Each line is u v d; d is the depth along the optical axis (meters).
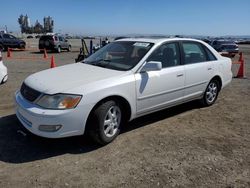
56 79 4.36
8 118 5.45
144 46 5.16
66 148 4.30
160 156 4.11
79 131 4.07
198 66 5.89
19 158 3.97
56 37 27.89
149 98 4.91
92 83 4.18
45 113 3.88
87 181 3.45
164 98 5.22
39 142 4.46
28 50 30.25
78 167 3.76
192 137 4.82
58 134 3.93
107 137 4.39
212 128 5.27
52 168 3.73
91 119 4.21
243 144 4.60
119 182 3.44
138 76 4.70
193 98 6.02
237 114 6.14
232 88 8.97
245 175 3.67
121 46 5.43
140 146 4.42
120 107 4.58
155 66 4.68
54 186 3.34
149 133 4.95
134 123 5.41
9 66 14.03
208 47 6.41
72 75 4.52
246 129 5.27
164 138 4.75
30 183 3.39
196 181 3.50
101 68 4.86
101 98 4.17
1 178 3.47
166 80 5.15
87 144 4.45
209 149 4.38
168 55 5.36
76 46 41.12
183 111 6.24
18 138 4.58
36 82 4.36
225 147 4.46
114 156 4.09
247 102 7.17
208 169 3.78
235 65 16.86
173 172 3.69
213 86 6.56
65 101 3.93
